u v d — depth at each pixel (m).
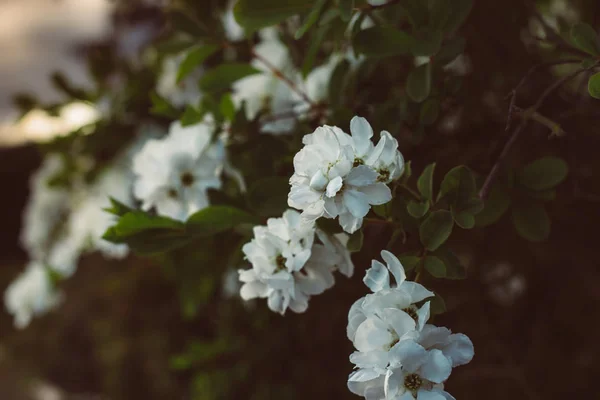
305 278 0.46
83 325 1.34
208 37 0.61
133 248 0.48
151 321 1.22
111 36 1.16
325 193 0.41
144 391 1.21
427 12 0.49
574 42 0.48
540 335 0.82
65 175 0.87
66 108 0.81
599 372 0.82
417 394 0.39
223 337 0.90
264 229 0.46
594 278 0.78
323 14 0.50
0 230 1.59
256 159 0.56
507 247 0.75
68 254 0.94
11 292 0.96
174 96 0.81
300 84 0.65
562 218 0.70
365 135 0.42
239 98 0.66
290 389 0.88
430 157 0.61
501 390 0.82
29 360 1.41
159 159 0.55
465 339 0.40
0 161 1.59
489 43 0.65
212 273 0.78
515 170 0.50
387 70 0.63
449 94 0.53
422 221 0.45
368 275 0.42
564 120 0.63
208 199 0.55
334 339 0.86
